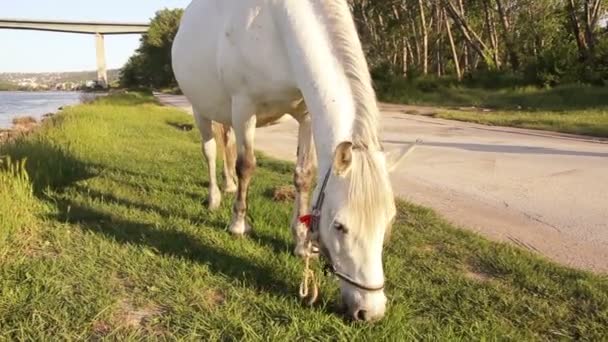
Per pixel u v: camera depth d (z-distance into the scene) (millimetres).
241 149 3811
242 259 3562
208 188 5301
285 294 3072
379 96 26250
